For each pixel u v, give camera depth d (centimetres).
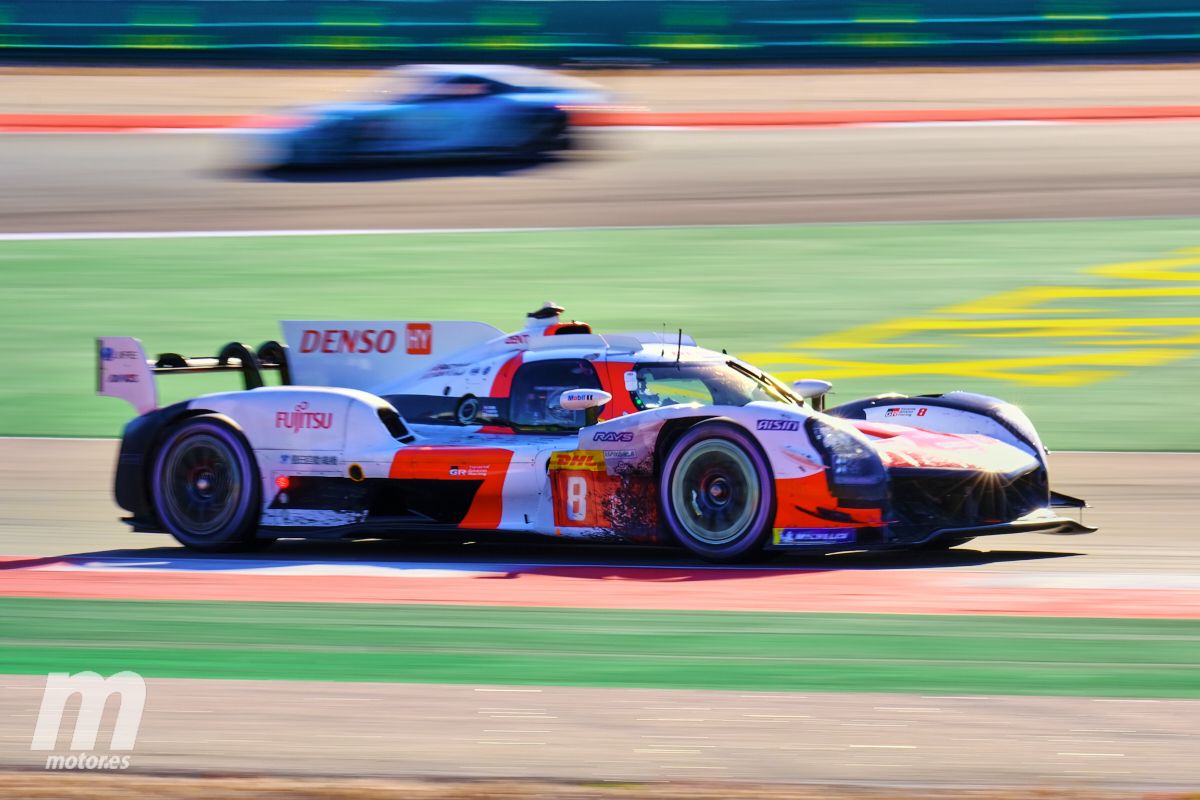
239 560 2519
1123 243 5375
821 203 6150
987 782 1284
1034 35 9788
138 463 2609
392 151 6800
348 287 4984
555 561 2481
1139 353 4172
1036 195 6172
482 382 2634
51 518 2930
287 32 9938
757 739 1409
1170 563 2383
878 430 2598
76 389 4131
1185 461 3247
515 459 2475
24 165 7088
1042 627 1866
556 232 5722
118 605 2056
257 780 1302
